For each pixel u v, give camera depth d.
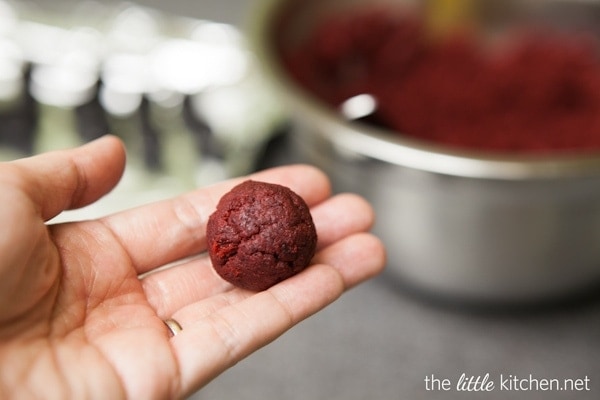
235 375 0.31
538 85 0.38
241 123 0.39
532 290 0.31
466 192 0.28
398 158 0.28
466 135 0.35
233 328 0.22
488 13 0.42
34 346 0.21
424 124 0.36
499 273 0.31
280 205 0.24
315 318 0.34
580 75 0.38
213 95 0.39
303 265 0.24
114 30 0.42
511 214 0.28
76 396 0.20
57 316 0.22
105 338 0.22
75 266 0.23
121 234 0.25
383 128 0.35
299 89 0.31
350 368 0.31
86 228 0.24
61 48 0.40
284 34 0.39
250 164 0.38
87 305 0.23
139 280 0.25
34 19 0.42
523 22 0.42
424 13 0.42
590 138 0.35
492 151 0.34
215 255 0.24
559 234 0.29
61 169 0.23
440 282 0.32
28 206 0.21
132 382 0.21
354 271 0.25
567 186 0.27
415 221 0.30
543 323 0.33
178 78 0.40
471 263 0.30
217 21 0.46
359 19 0.41
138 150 0.38
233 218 0.24
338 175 0.31
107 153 0.24
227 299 0.25
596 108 0.37
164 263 0.26
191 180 0.36
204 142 0.38
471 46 0.41
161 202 0.26
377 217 0.31
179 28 0.43
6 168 0.22
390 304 0.34
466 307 0.33
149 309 0.24
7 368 0.20
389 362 0.32
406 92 0.38
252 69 0.37
